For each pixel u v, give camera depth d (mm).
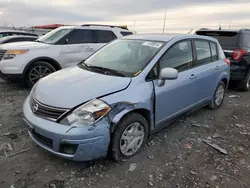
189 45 3947
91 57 3994
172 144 3449
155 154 3158
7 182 2527
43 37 7020
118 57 3631
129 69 3232
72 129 2475
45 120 2633
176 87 3496
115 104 2682
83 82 2945
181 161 3037
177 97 3580
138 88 2971
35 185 2502
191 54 3949
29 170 2734
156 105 3205
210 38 4605
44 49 6059
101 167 2832
